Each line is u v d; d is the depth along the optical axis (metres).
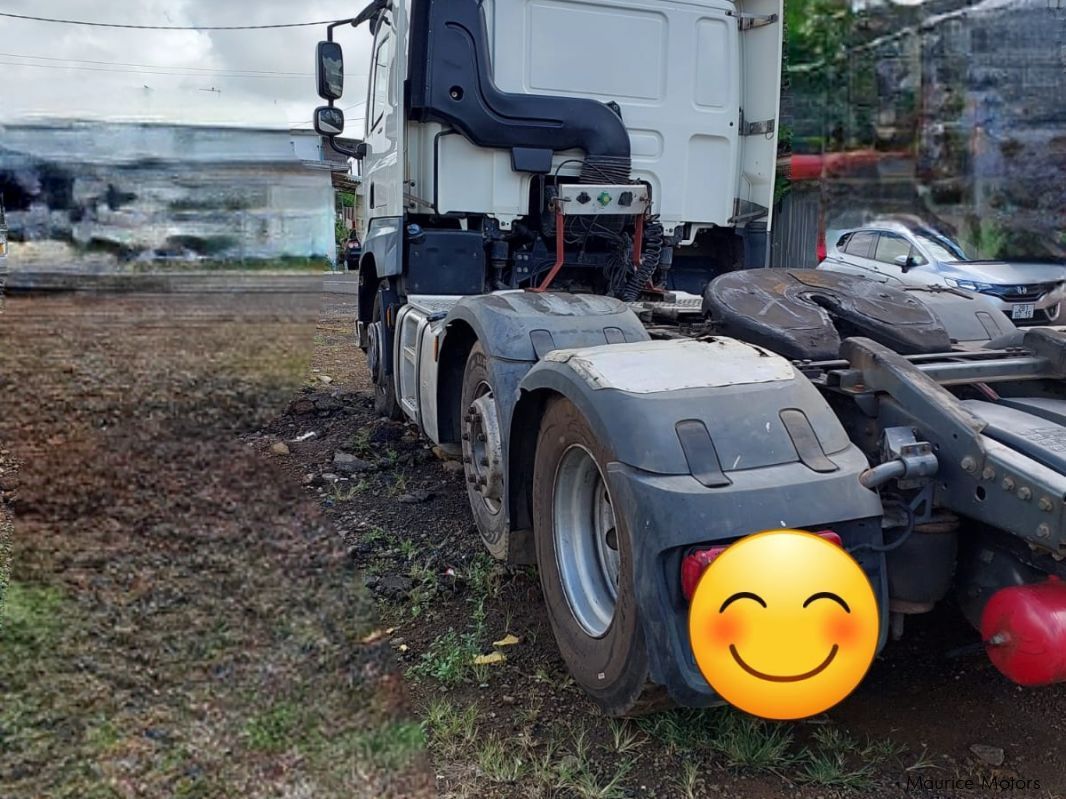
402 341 5.38
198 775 2.46
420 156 5.05
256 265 10.38
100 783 2.42
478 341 3.71
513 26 4.91
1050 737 2.61
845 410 2.67
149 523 4.35
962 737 2.61
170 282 9.55
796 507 2.15
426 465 5.33
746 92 5.60
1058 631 2.00
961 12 12.27
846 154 12.66
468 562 3.92
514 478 3.31
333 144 6.51
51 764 2.50
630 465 2.27
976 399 2.65
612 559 2.78
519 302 3.60
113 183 10.39
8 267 9.95
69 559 3.92
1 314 8.77
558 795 2.38
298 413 6.59
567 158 5.08
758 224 5.55
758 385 2.41
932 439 2.33
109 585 3.65
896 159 12.64
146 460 5.29
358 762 2.52
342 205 11.37
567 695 2.86
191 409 6.32
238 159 10.90
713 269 5.88
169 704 2.79
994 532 2.28
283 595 3.59
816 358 2.90
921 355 2.90
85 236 10.16
